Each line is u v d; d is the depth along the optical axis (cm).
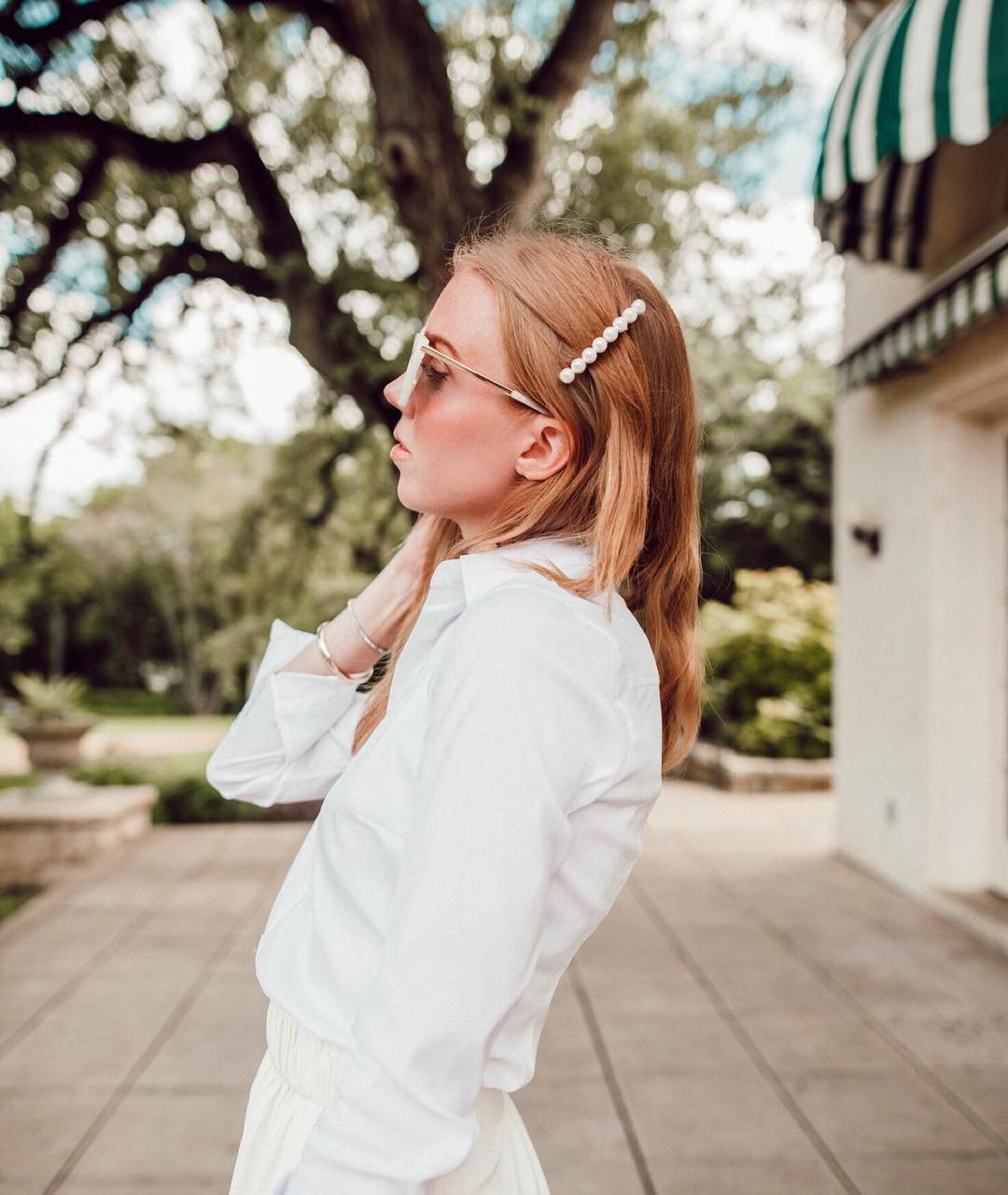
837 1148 265
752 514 1614
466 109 746
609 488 85
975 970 414
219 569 1942
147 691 3181
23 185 752
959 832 512
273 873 607
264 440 1066
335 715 117
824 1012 366
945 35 330
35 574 1172
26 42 644
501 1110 85
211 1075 314
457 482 89
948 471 504
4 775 1216
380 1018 66
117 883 579
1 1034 347
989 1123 280
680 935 466
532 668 71
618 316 89
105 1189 247
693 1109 288
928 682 512
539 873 69
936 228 479
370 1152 64
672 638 100
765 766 923
